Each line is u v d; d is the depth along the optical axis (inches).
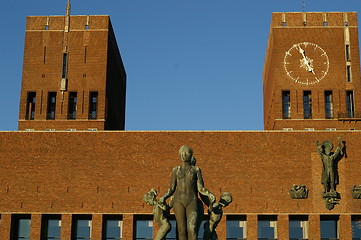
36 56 3331.7
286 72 3262.8
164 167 2746.1
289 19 3329.2
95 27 3351.4
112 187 2726.4
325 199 2669.8
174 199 1189.1
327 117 3216.0
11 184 2748.5
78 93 3275.1
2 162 2775.6
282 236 2645.2
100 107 3250.5
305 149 2743.6
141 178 2733.8
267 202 2684.5
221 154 2748.5
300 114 3211.1
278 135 2763.3
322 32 3309.5
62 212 2706.7
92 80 3284.9
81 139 2792.8
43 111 3267.7
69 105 3282.5
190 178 1184.2
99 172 2748.5
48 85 3294.8
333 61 3275.1
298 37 3307.1
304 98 3270.2
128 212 2694.4
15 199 2731.3
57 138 2800.2
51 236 2723.9
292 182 2709.2
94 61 3312.0
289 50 3287.4
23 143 2797.7
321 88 3245.6
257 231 2659.9
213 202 1186.6
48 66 3316.9
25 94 3289.9
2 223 2704.2
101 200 2711.6
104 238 2704.2
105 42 3331.7
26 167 2768.2
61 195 2726.4
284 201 2682.1
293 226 2694.4
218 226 2652.6
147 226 2716.5
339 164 2714.1
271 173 2721.5
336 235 2684.5
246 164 2733.8
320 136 2758.4
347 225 2647.6
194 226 1150.3
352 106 3245.6
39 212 2711.6
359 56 3287.4
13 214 2716.5
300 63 3272.6
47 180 2748.5
